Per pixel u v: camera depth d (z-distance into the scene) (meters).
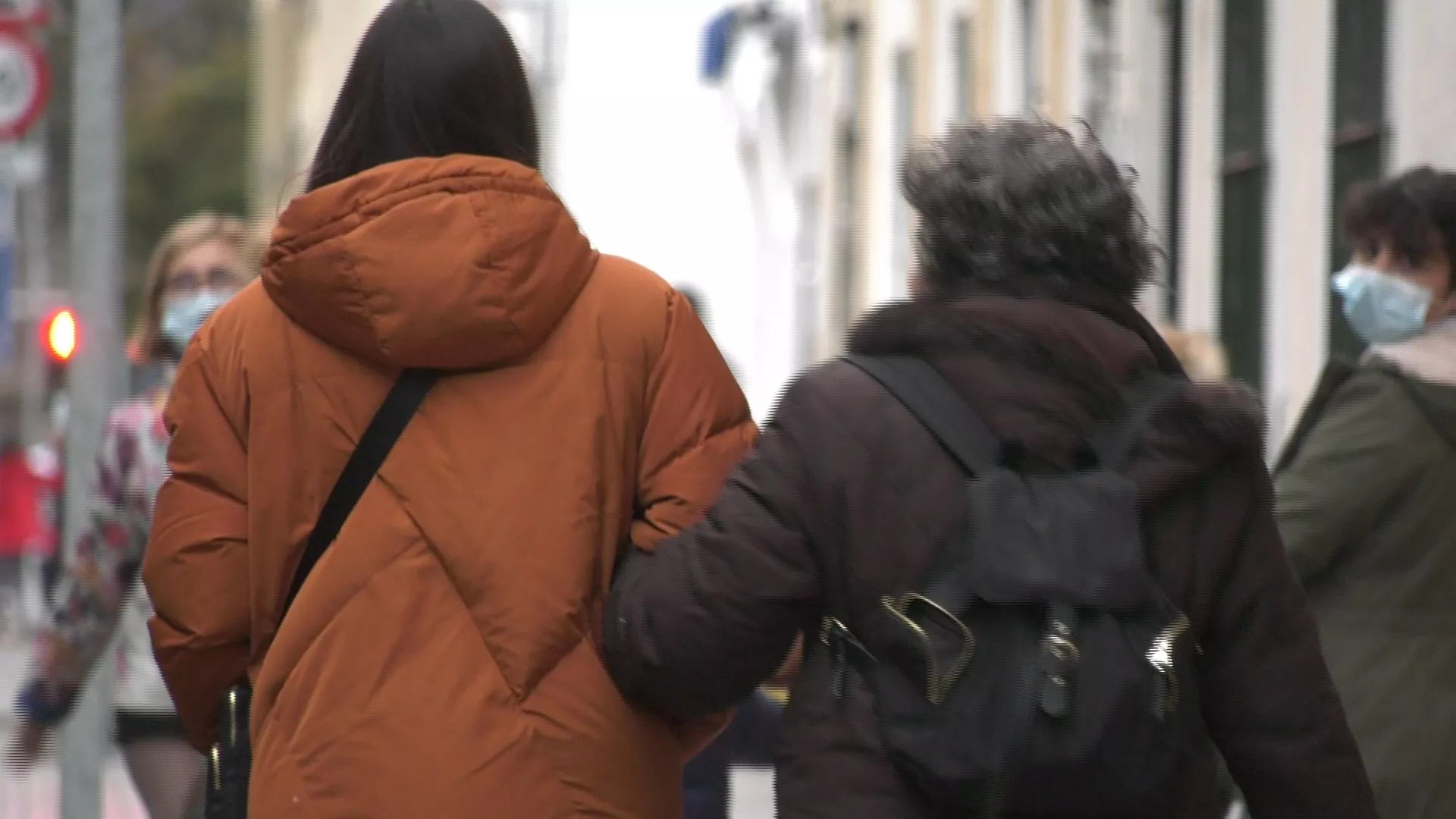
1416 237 17.77
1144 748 10.91
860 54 84.19
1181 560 11.42
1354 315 18.08
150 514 17.83
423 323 11.88
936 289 11.90
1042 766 10.81
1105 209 11.72
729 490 11.66
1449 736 16.64
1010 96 61.28
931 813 11.07
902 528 11.21
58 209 136.50
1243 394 11.50
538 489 12.11
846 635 11.33
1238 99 42.91
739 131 92.19
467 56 12.59
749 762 18.39
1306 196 38.47
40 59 48.31
